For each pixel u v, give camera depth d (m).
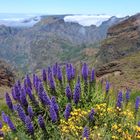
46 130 9.23
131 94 17.64
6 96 10.39
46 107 10.28
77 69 12.80
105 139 9.22
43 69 11.84
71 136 9.23
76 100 10.65
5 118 9.88
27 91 10.62
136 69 27.34
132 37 120.56
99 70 31.56
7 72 36.47
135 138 9.23
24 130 9.64
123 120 10.14
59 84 11.64
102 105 10.51
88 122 9.77
